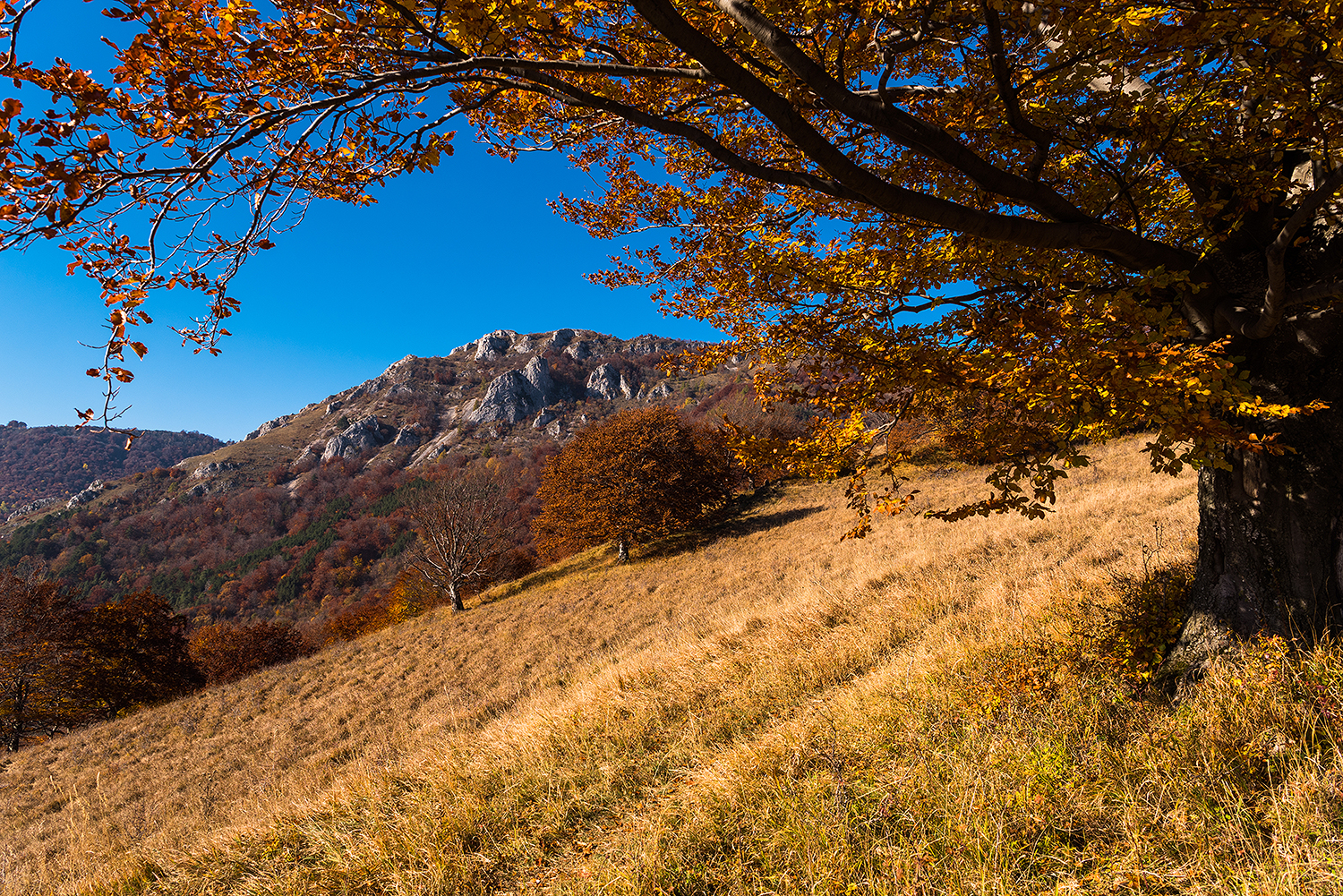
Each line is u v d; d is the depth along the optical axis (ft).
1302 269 9.41
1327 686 8.77
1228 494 10.95
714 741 16.15
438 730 38.96
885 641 19.60
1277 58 7.40
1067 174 10.03
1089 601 15.43
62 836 36.14
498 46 6.06
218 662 134.92
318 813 17.95
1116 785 8.95
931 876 8.19
